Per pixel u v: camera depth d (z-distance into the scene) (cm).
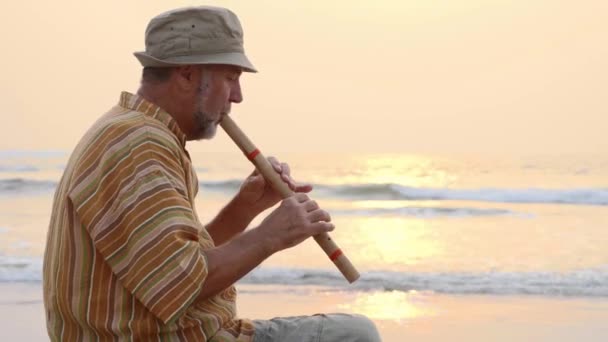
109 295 441
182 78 466
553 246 1934
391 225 2458
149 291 430
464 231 2278
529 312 1231
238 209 543
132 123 450
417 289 1391
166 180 439
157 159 442
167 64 462
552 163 6009
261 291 1350
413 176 5231
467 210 2830
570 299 1320
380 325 1151
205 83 468
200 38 465
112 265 436
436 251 1859
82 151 451
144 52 472
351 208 3009
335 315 503
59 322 457
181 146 466
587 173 5128
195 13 465
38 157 6975
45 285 469
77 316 445
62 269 448
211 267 438
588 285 1418
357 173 5519
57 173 5019
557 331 1116
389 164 6353
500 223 2462
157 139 446
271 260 1611
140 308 441
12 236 2069
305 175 5400
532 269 1578
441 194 3509
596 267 1587
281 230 448
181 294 429
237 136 511
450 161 6675
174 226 432
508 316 1206
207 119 473
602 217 2578
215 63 465
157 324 442
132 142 443
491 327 1141
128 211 433
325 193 3594
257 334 487
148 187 435
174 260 429
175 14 465
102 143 444
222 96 473
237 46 473
